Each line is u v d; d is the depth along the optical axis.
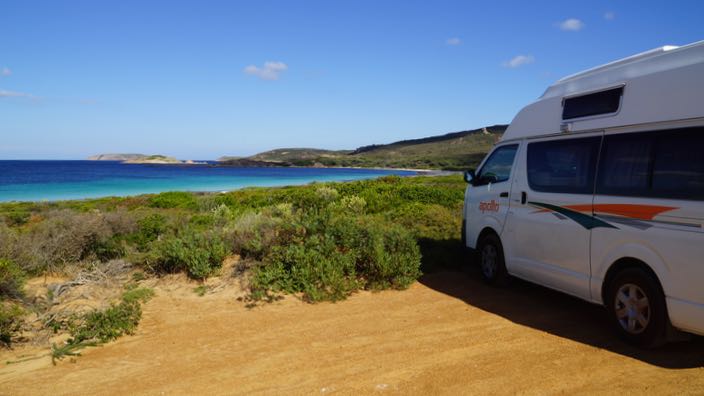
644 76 4.71
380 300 6.23
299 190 20.58
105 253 8.38
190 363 4.38
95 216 9.05
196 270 6.79
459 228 10.50
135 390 3.86
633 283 4.54
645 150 4.59
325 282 6.36
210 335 5.08
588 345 4.59
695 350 4.40
